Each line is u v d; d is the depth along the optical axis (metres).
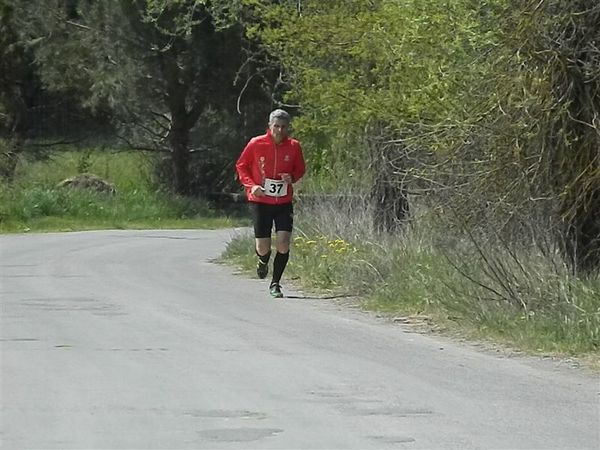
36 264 45.97
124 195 92.94
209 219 91.19
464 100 30.38
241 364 23.42
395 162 39.84
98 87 90.38
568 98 28.09
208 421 18.39
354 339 26.92
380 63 34.97
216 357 24.20
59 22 93.56
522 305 28.23
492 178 29.45
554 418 19.02
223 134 94.56
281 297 34.69
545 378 22.53
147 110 93.06
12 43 101.94
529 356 24.97
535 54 28.03
